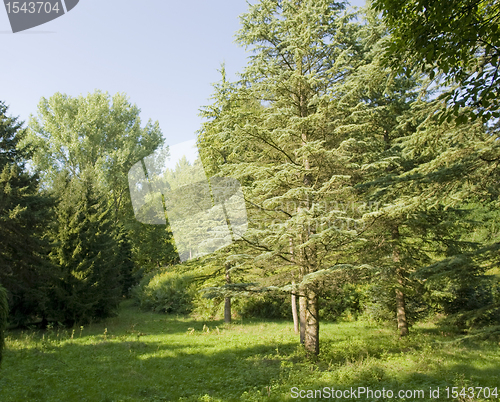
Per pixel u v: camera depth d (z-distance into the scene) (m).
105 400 7.23
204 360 10.70
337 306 19.77
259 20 11.94
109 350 11.95
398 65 5.68
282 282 10.46
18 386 7.81
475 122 8.64
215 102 18.89
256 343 13.40
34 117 29.67
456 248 12.88
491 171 8.93
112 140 30.30
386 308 15.88
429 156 12.76
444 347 10.07
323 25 10.92
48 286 16.69
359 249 11.79
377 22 12.59
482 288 13.84
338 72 11.52
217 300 18.89
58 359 10.35
